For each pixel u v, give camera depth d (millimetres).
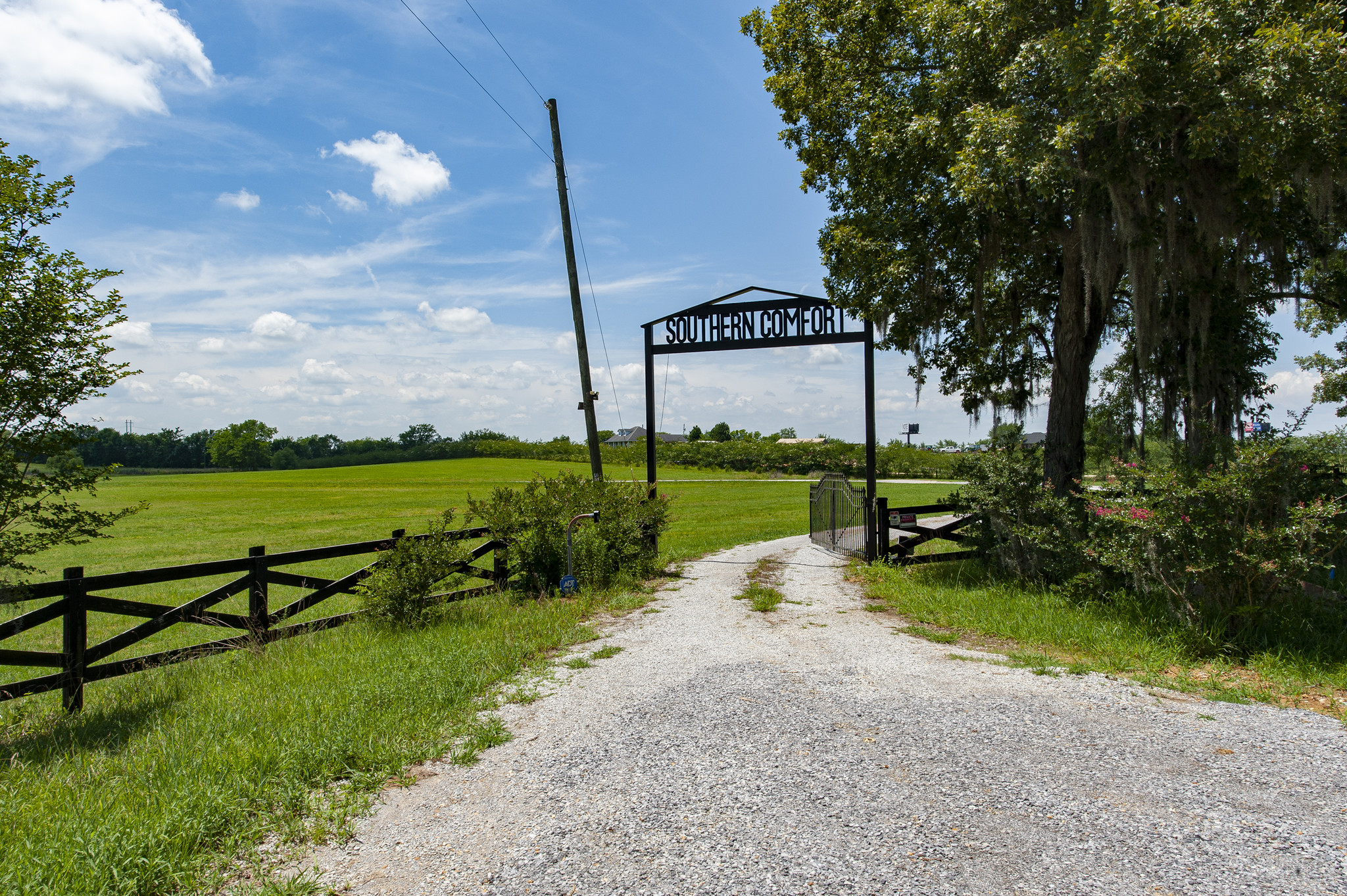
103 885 2695
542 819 3270
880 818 3152
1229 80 6762
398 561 8133
